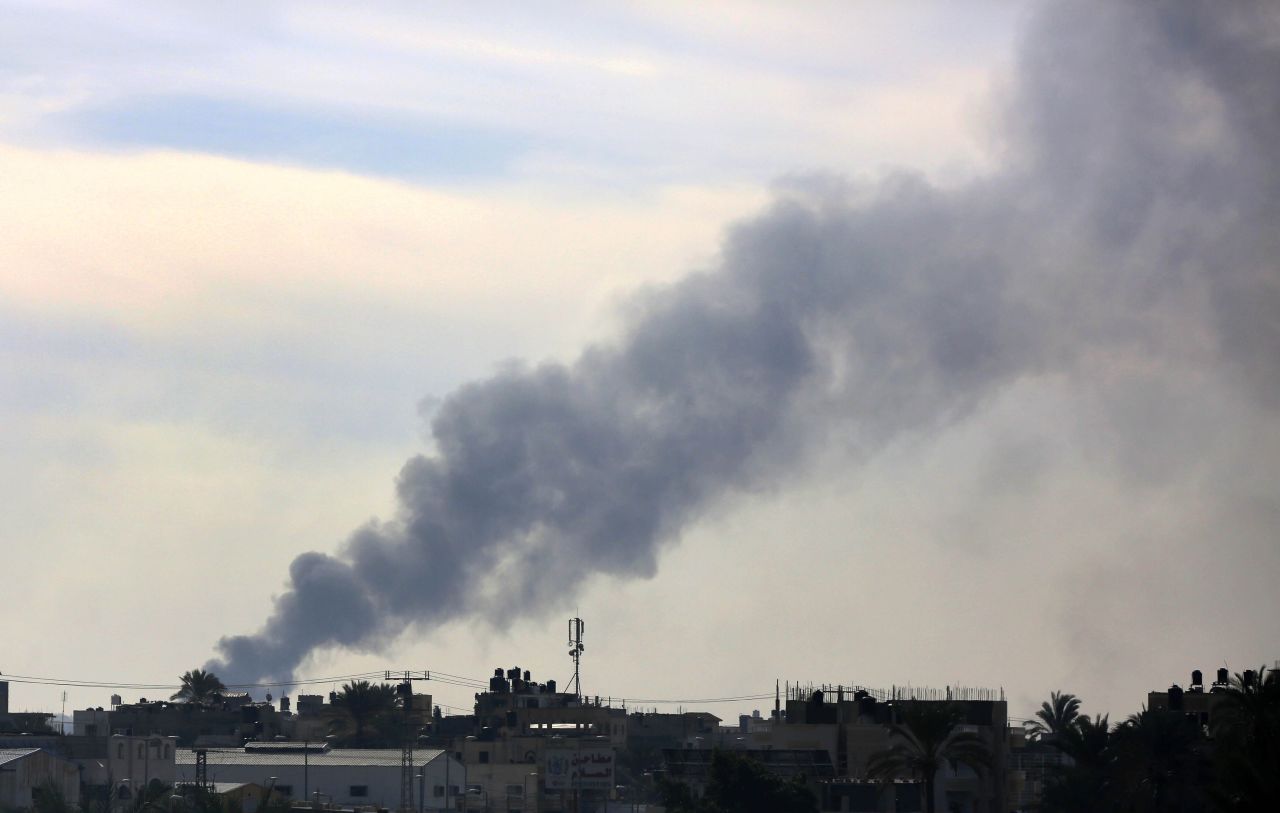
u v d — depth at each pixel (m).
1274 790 196.38
